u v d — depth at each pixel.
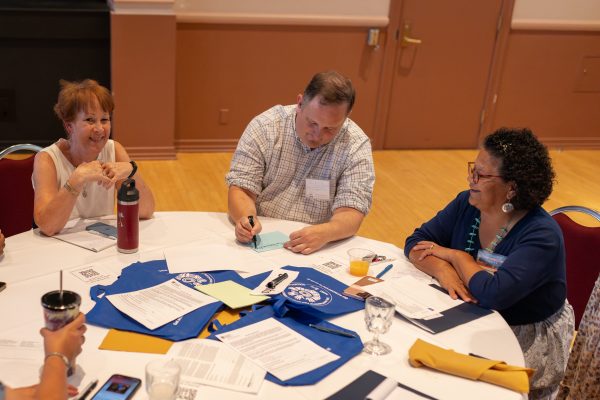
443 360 1.49
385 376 1.46
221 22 5.10
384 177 5.20
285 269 1.95
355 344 1.57
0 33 4.60
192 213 2.39
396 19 5.47
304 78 5.47
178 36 5.08
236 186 2.42
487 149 1.94
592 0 5.84
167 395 1.25
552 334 1.95
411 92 5.79
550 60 5.98
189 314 1.63
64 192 2.04
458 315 1.78
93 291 1.73
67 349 1.31
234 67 5.29
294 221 2.37
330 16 5.31
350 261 1.98
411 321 1.72
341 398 1.37
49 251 1.98
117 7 4.65
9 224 2.56
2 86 4.80
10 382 1.34
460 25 5.64
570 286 2.31
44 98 4.92
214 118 5.42
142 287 1.76
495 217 2.01
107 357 1.45
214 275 1.88
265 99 5.46
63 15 4.66
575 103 6.21
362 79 5.61
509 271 1.85
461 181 5.23
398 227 4.25
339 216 2.28
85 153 2.23
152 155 5.13
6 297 1.68
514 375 1.46
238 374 1.41
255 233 2.12
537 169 1.89
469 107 5.97
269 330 1.60
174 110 5.10
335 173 2.42
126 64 4.82
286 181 2.46
